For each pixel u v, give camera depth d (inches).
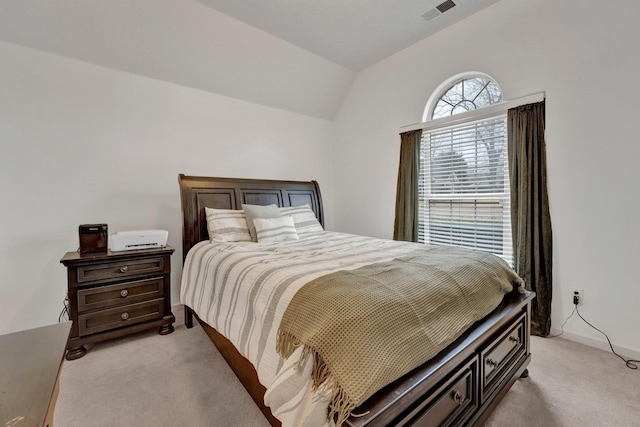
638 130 74.2
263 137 140.2
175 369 72.4
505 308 59.4
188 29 101.3
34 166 89.4
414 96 125.4
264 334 48.1
